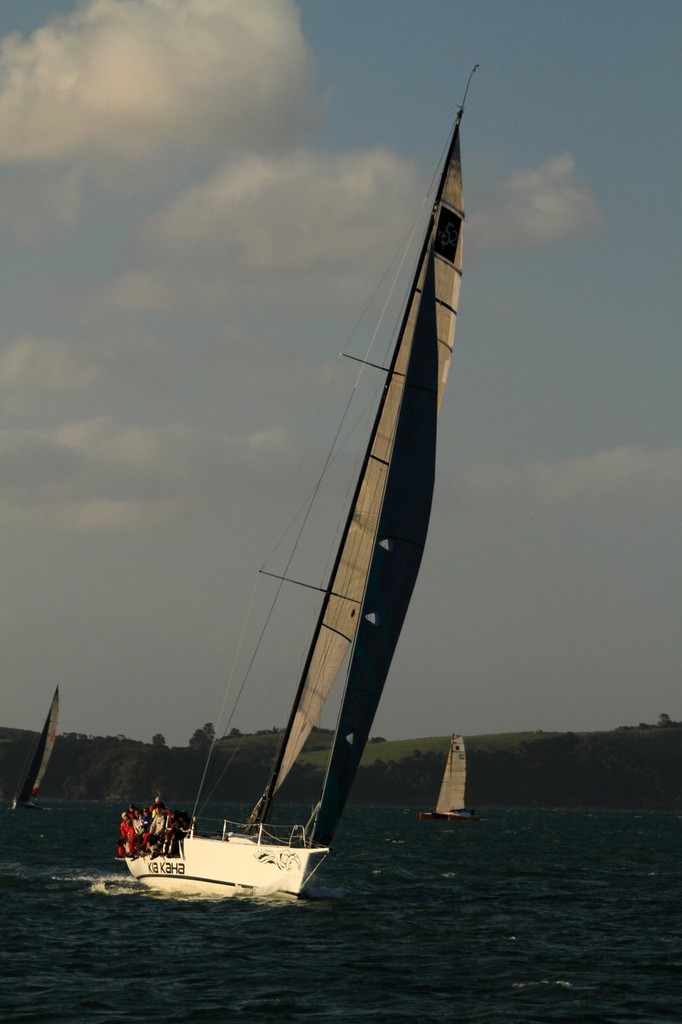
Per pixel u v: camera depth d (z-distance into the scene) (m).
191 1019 31.14
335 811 48.66
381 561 48.50
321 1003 33.28
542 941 44.81
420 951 41.62
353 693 48.22
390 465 48.91
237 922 46.22
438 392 50.34
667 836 162.50
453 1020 31.58
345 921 47.66
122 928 44.84
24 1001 33.00
